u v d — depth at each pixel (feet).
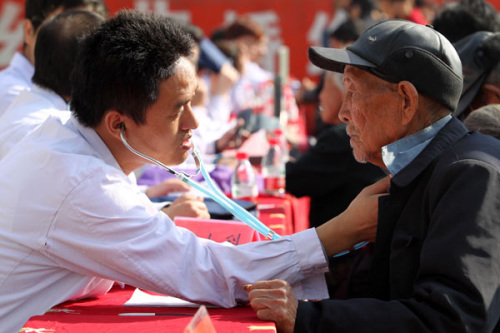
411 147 6.02
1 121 8.97
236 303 6.08
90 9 11.52
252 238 7.60
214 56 19.63
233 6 28.55
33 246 5.84
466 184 5.41
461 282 5.10
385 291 6.19
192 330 3.92
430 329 5.15
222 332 5.15
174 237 5.98
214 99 19.60
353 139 6.31
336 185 11.68
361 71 6.05
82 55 5.93
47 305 6.04
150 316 5.70
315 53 6.13
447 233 5.30
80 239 5.81
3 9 28.09
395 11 20.06
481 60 8.88
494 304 5.15
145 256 5.85
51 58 8.95
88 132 6.10
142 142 5.99
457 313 5.01
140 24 5.83
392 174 6.04
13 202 5.85
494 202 5.33
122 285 6.87
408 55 5.82
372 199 6.25
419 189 5.90
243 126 15.29
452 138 5.95
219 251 6.14
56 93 9.08
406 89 5.84
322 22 28.37
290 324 5.45
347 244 6.29
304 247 6.17
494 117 7.03
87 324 5.40
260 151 14.34
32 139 6.22
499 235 5.25
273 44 28.60
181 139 6.09
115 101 5.82
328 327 5.36
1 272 5.86
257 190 11.55
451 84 5.91
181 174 6.54
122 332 5.16
